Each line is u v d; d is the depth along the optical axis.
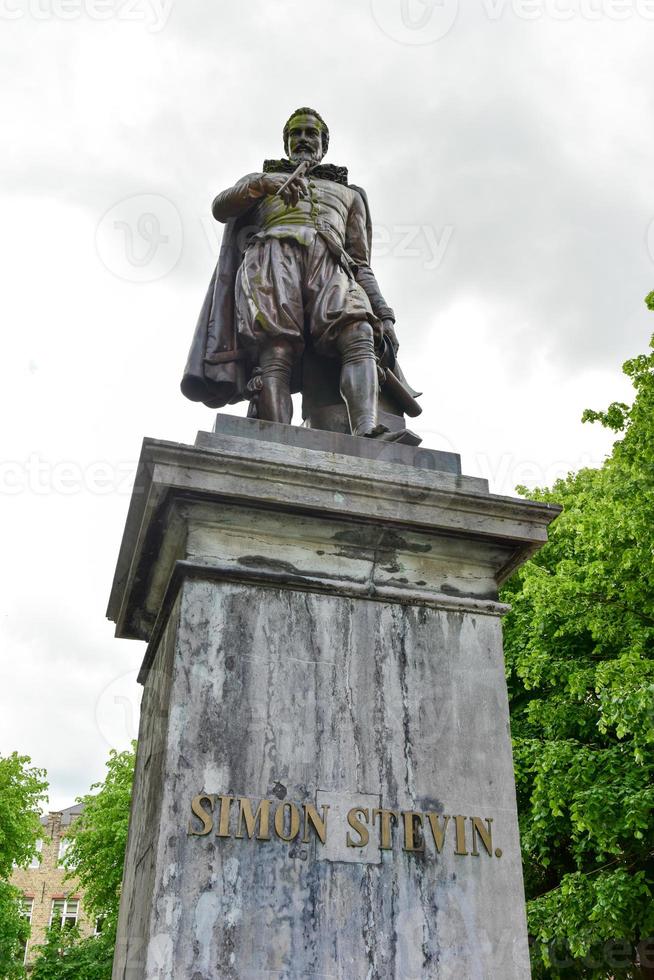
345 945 3.48
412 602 4.23
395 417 5.43
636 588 11.84
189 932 3.35
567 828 11.96
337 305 5.39
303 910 3.49
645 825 10.15
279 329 5.30
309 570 4.17
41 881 42.53
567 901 11.00
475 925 3.64
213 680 3.83
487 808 3.89
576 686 11.88
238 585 4.05
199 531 4.12
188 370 5.59
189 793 3.59
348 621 4.11
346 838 3.66
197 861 3.47
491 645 4.27
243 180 5.87
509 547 4.50
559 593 12.48
